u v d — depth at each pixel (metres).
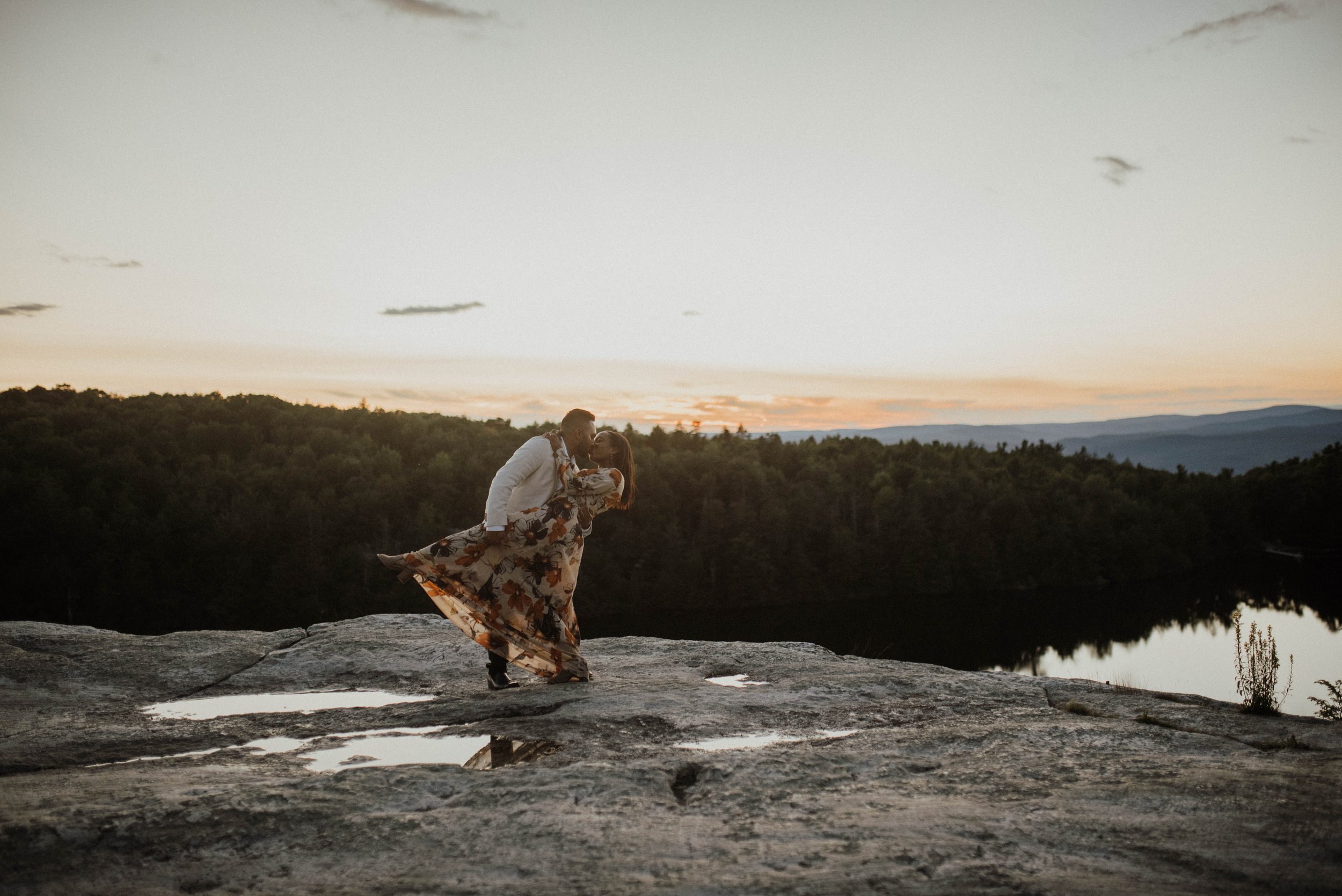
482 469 101.50
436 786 3.00
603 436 5.27
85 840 2.50
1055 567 104.44
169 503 85.56
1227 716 4.07
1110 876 2.08
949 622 85.44
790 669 5.56
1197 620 85.94
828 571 97.06
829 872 2.11
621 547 93.56
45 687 5.20
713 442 140.38
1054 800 2.77
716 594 91.31
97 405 121.44
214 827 2.61
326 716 4.47
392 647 6.05
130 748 3.92
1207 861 2.19
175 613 77.75
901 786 3.02
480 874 2.19
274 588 80.75
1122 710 4.32
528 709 4.46
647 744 3.87
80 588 76.31
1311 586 104.81
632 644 6.65
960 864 2.16
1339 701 8.77
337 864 2.33
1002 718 4.20
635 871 2.16
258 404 130.12
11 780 3.22
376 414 133.50
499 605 4.93
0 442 90.88
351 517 88.69
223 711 4.70
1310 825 2.47
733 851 2.30
